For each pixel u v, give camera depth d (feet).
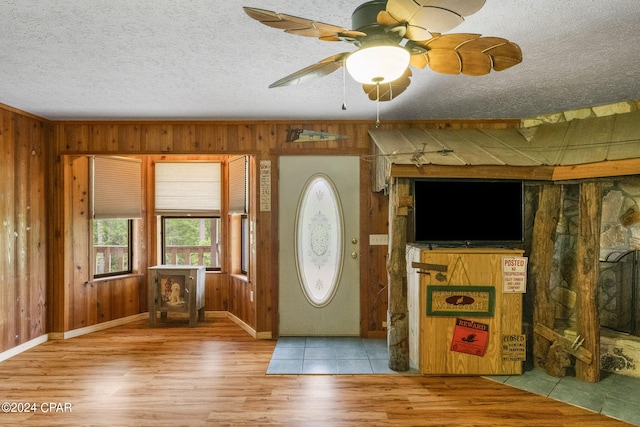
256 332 14.60
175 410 9.23
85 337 14.85
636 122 11.57
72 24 7.43
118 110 13.35
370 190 14.64
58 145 14.62
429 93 11.48
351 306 14.69
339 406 9.43
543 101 12.26
